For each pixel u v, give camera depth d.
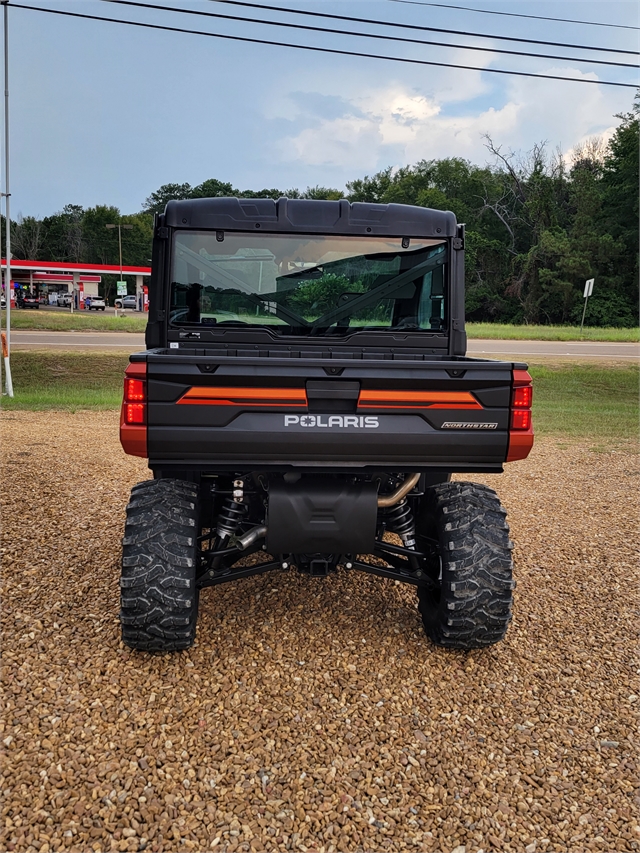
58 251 92.56
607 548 5.39
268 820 2.38
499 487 7.41
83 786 2.49
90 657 3.37
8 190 11.81
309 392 3.04
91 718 2.89
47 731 2.79
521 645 3.76
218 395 2.99
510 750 2.84
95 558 4.66
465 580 3.30
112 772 2.57
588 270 46.78
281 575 4.54
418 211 4.12
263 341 4.10
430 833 2.37
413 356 4.02
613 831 2.41
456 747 2.84
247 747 2.76
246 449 3.04
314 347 4.13
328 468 3.21
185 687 3.16
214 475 3.88
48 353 17.58
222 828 2.34
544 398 15.46
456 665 3.48
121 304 51.12
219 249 4.02
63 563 4.56
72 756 2.64
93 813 2.37
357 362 3.03
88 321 29.22
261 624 3.82
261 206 4.02
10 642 3.48
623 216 48.91
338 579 4.51
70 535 5.11
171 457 3.03
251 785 2.54
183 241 4.00
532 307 48.75
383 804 2.49
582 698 3.25
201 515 3.94
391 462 3.15
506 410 3.16
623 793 2.61
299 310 4.11
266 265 4.05
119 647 3.47
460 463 3.21
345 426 3.06
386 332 4.17
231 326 4.08
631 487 7.48
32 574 4.35
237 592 4.25
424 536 3.71
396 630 3.81
